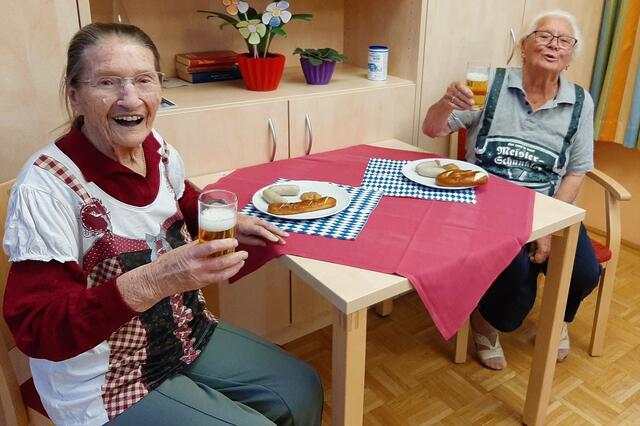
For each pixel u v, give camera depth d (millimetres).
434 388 1931
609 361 2074
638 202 2850
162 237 1138
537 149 1845
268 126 1812
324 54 2000
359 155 1853
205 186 1590
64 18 1424
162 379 1134
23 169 1018
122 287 923
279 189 1453
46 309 926
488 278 1217
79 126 1084
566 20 1775
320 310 2199
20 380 1562
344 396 1152
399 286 1093
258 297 2006
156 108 1098
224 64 2012
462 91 1668
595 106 2674
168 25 2006
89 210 1018
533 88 1841
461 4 2117
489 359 2021
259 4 2168
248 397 1210
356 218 1354
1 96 1400
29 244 948
